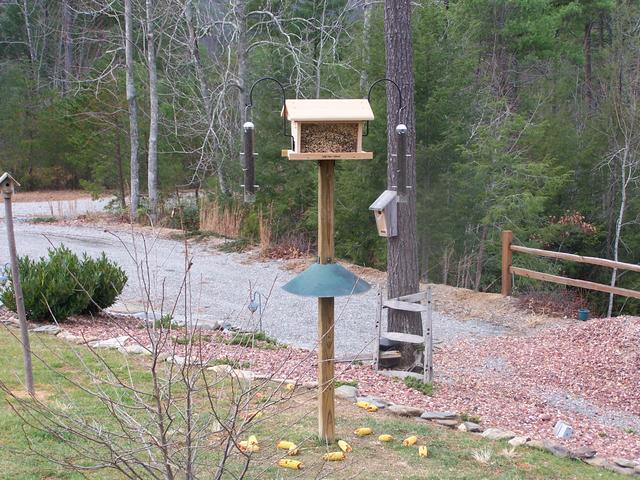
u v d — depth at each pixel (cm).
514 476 546
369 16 1862
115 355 788
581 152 2441
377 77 1755
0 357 763
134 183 2362
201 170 2761
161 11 2578
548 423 787
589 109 2772
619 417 870
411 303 907
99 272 1018
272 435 583
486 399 856
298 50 2100
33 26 4084
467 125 1848
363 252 1881
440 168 1789
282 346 974
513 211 1945
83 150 2770
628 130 2259
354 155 540
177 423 512
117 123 2620
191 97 2520
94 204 2917
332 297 540
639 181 2269
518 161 2095
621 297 2333
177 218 2209
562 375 1031
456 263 1858
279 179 2108
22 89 3581
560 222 2233
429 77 1727
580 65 2928
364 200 1794
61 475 483
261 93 2125
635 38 2302
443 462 567
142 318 1053
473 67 1839
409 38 930
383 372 903
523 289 1995
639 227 2364
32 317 973
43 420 567
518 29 2588
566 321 1315
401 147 625
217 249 1920
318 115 530
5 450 512
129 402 626
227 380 691
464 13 2297
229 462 484
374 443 597
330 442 576
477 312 1380
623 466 614
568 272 2392
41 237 2055
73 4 3688
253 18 2820
